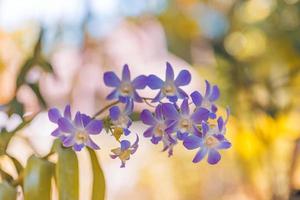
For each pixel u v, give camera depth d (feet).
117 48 7.00
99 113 3.37
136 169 7.80
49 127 4.33
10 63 5.60
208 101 3.35
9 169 3.87
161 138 3.25
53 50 5.77
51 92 5.50
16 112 4.01
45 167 3.43
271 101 5.60
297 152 5.21
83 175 6.93
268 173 5.41
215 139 3.24
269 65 5.93
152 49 7.13
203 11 6.39
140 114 3.30
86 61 6.51
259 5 6.16
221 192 7.55
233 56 5.85
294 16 5.90
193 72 6.29
